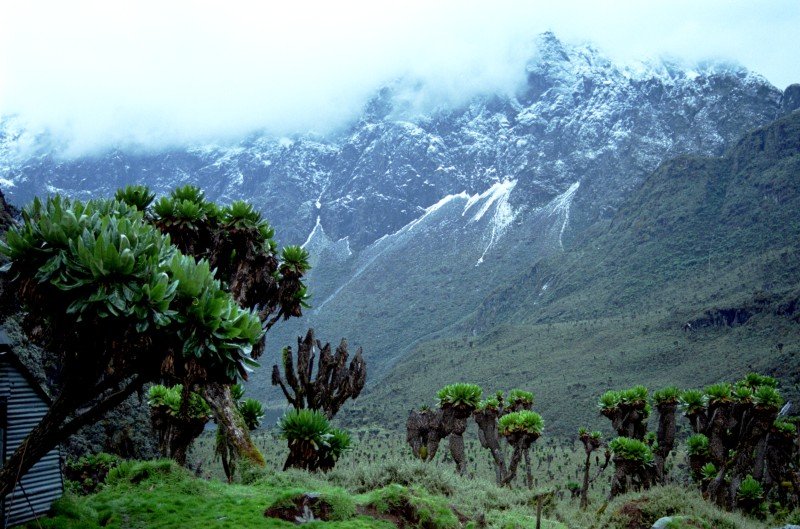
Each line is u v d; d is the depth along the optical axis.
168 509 14.48
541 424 31.33
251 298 26.02
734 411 33.88
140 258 12.04
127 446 49.66
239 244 25.17
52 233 11.64
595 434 35.75
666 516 17.72
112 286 11.56
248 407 27.20
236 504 15.14
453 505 15.90
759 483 33.59
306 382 25.19
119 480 16.77
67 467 33.84
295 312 26.38
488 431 31.94
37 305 11.80
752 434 32.09
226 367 12.64
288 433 20.95
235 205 25.48
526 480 33.72
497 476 31.48
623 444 31.36
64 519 13.83
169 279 12.38
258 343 24.48
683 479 45.09
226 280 25.22
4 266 11.73
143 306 11.71
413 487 16.05
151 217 24.25
